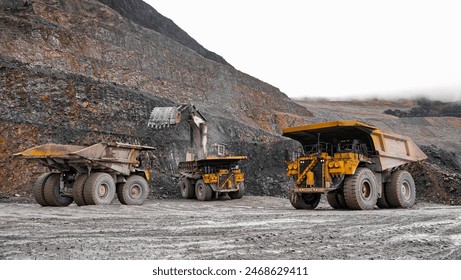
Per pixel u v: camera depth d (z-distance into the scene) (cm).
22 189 1858
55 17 4075
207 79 4950
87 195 1363
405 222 830
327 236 646
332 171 1287
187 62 4947
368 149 1402
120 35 4494
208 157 2103
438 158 2664
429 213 1048
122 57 4212
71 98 2472
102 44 4134
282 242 589
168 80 4478
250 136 3597
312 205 1445
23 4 3819
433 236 650
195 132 2172
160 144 2605
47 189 1410
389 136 1430
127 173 1505
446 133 8731
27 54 3241
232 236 643
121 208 1266
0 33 3184
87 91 2581
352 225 788
